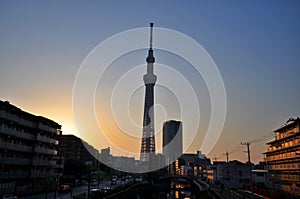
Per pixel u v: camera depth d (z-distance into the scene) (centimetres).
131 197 9594
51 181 7975
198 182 11719
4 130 5784
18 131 6322
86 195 5231
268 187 8975
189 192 14938
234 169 11012
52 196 5919
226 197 6297
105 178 13650
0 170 5703
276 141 8475
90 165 11750
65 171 11362
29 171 6725
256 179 10738
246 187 8706
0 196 4884
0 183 5503
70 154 14338
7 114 5912
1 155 5784
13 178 6038
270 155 9219
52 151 7956
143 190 11912
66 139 14512
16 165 6284
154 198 12450
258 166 13088
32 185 6794
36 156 7094
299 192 6469
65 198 5475
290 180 7281
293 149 7469
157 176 15812
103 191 6038
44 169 7588
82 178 11606
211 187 9519
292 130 7531
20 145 6400
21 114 6569
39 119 7175
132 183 10281
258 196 6494
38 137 7088
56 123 8056
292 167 7238
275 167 8638
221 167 12888
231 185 10556
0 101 5631
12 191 5888
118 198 7012
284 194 5638
